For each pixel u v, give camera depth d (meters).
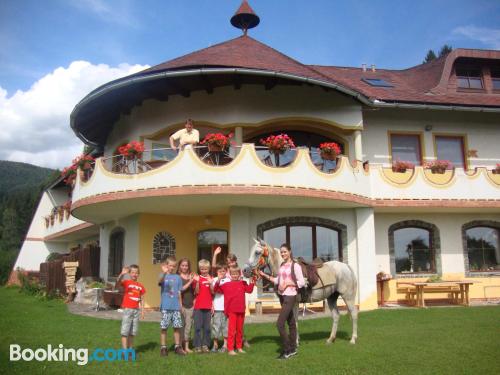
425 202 16.25
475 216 18.02
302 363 7.71
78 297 18.55
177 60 15.66
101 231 21.12
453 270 17.50
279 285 8.59
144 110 16.70
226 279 8.73
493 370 7.15
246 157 12.99
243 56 15.36
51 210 32.78
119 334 10.44
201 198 13.43
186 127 13.78
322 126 16.38
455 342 9.22
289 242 15.59
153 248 16.00
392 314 13.66
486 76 20.47
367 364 7.62
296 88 15.72
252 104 15.38
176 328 8.50
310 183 13.52
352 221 16.03
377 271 16.95
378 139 17.95
